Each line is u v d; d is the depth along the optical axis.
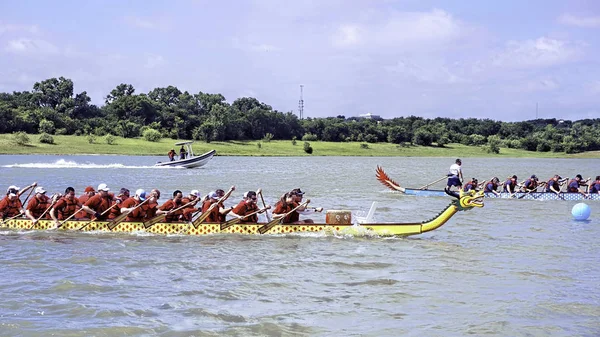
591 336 11.14
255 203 21.08
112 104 141.62
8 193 21.08
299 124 147.75
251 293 13.64
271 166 77.38
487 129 163.12
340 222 20.78
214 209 20.78
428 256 17.77
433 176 61.66
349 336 11.09
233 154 115.19
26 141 98.00
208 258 17.09
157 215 20.58
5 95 134.62
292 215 20.92
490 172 72.31
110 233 20.62
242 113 140.62
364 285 14.45
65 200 20.91
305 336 11.07
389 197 35.88
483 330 11.44
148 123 133.12
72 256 17.05
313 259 17.11
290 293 13.70
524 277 15.39
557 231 22.88
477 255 17.98
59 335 10.87
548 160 121.31
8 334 10.86
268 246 18.91
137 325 11.43
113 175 52.81
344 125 147.75
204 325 11.52
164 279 14.72
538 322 11.90
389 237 20.70
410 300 13.28
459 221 25.38
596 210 30.12
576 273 15.87
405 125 156.50
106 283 14.25
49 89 138.25
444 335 11.17
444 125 161.12
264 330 11.33
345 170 68.81
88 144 105.00
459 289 14.19
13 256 16.97
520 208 30.55
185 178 51.03
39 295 13.19
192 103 149.38
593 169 82.06
